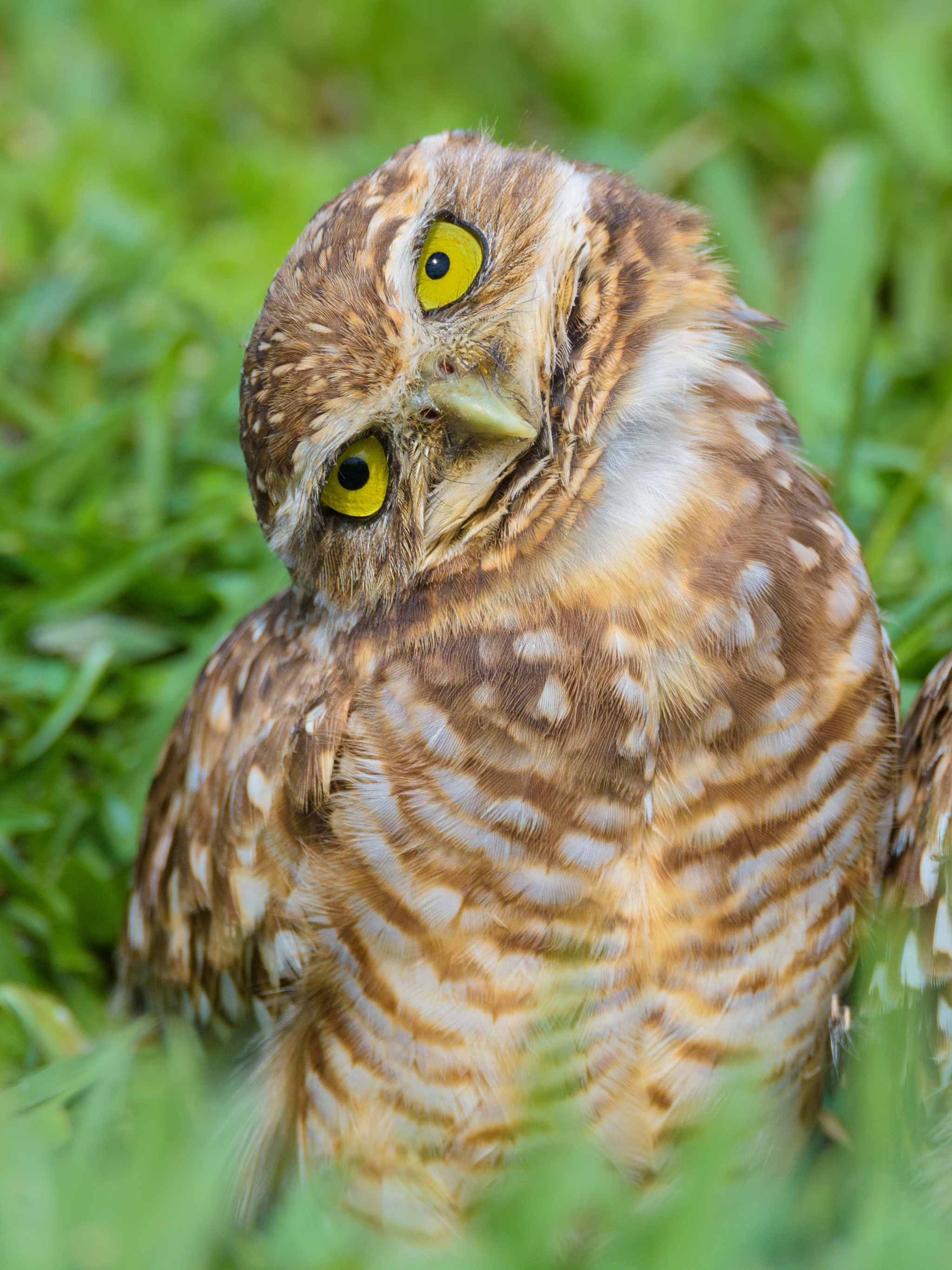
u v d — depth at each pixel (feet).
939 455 31.48
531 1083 20.86
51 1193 17.71
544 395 20.84
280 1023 22.49
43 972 27.71
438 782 20.67
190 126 44.21
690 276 21.65
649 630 20.44
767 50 42.27
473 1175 21.59
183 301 36.55
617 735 20.35
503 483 20.97
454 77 46.11
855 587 21.44
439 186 21.34
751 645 20.44
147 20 45.55
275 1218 22.85
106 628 30.68
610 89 43.09
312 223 22.08
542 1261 18.38
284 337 21.21
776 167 41.52
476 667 20.72
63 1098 21.98
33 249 40.01
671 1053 21.24
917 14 42.39
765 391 22.04
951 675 22.15
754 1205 18.76
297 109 46.37
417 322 20.86
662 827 20.51
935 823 21.30
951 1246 18.30
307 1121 22.25
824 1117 23.73
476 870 20.61
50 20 47.75
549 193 21.31
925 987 21.38
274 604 24.50
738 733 20.38
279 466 21.57
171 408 34.14
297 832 21.71
